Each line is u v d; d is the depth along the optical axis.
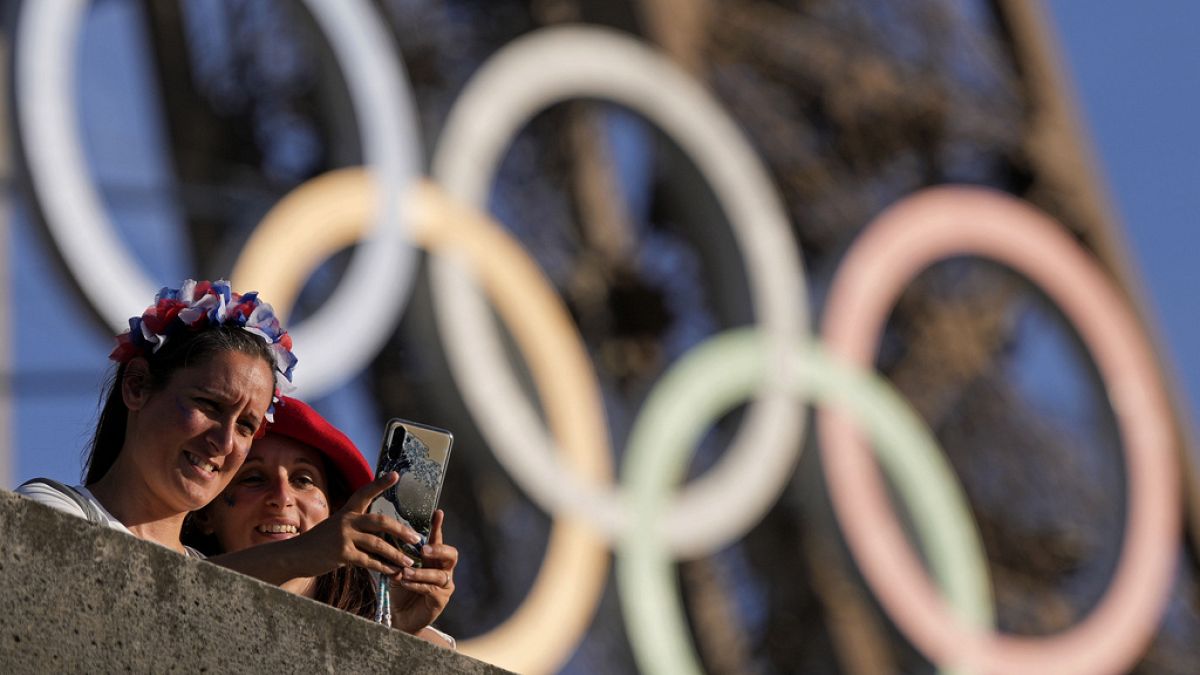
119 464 17.11
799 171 98.44
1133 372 87.25
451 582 17.67
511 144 88.50
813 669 89.38
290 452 19.31
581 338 88.12
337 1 65.12
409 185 64.31
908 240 80.81
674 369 70.06
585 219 88.88
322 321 60.47
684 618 87.94
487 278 65.75
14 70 55.31
